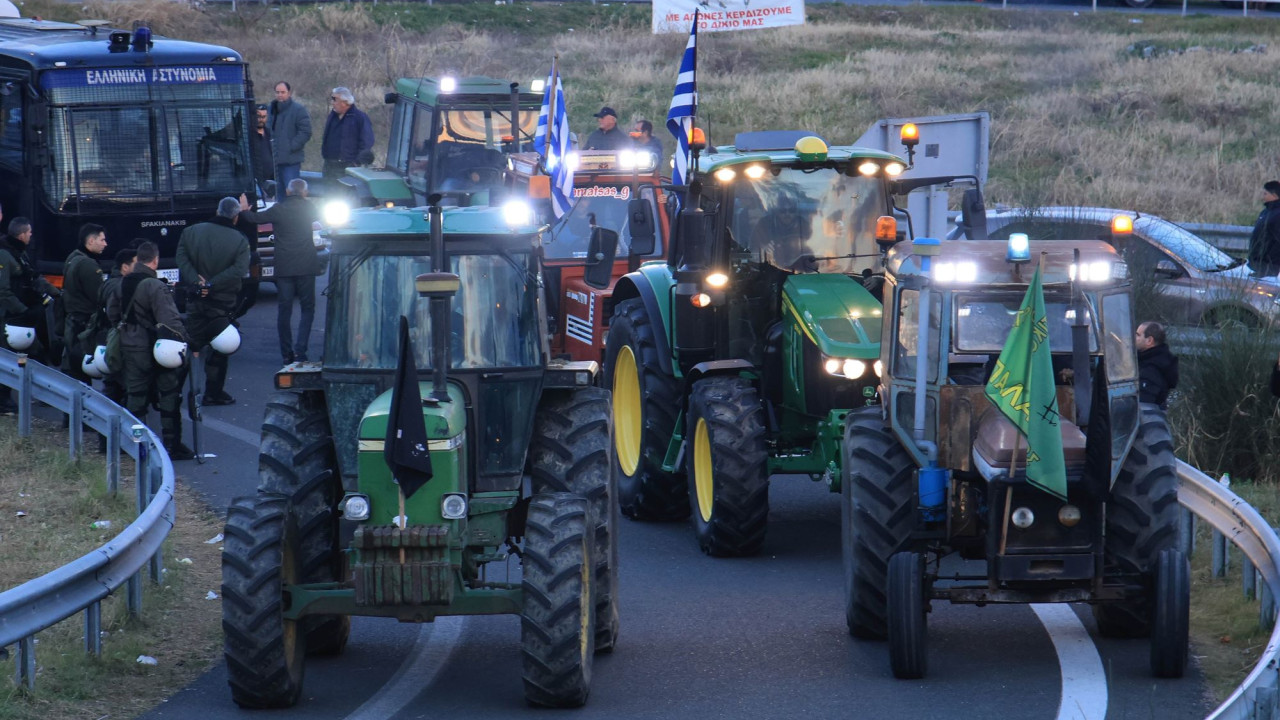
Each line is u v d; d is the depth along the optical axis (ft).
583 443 57.06
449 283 50.19
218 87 128.47
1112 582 56.49
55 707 51.70
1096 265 58.29
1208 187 181.78
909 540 58.34
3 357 97.50
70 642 59.16
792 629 62.90
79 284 100.83
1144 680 54.70
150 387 94.89
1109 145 202.49
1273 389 77.20
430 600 50.03
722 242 78.43
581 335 101.14
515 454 54.39
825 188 78.69
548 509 53.31
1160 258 112.37
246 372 118.32
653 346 83.35
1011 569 53.98
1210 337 88.28
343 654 60.59
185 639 61.31
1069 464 53.11
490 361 54.44
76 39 131.85
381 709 53.01
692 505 78.28
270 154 153.28
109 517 80.38
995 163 198.29
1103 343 57.31
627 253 101.40
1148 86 233.96
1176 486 56.95
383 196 143.64
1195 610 63.82
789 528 81.71
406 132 146.10
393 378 54.19
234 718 51.70
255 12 290.97
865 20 304.09
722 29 91.86
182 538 77.51
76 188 123.13
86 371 96.32
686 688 55.16
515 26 294.05
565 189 101.09
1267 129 211.00
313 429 56.80
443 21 292.81
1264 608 59.57
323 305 145.18
